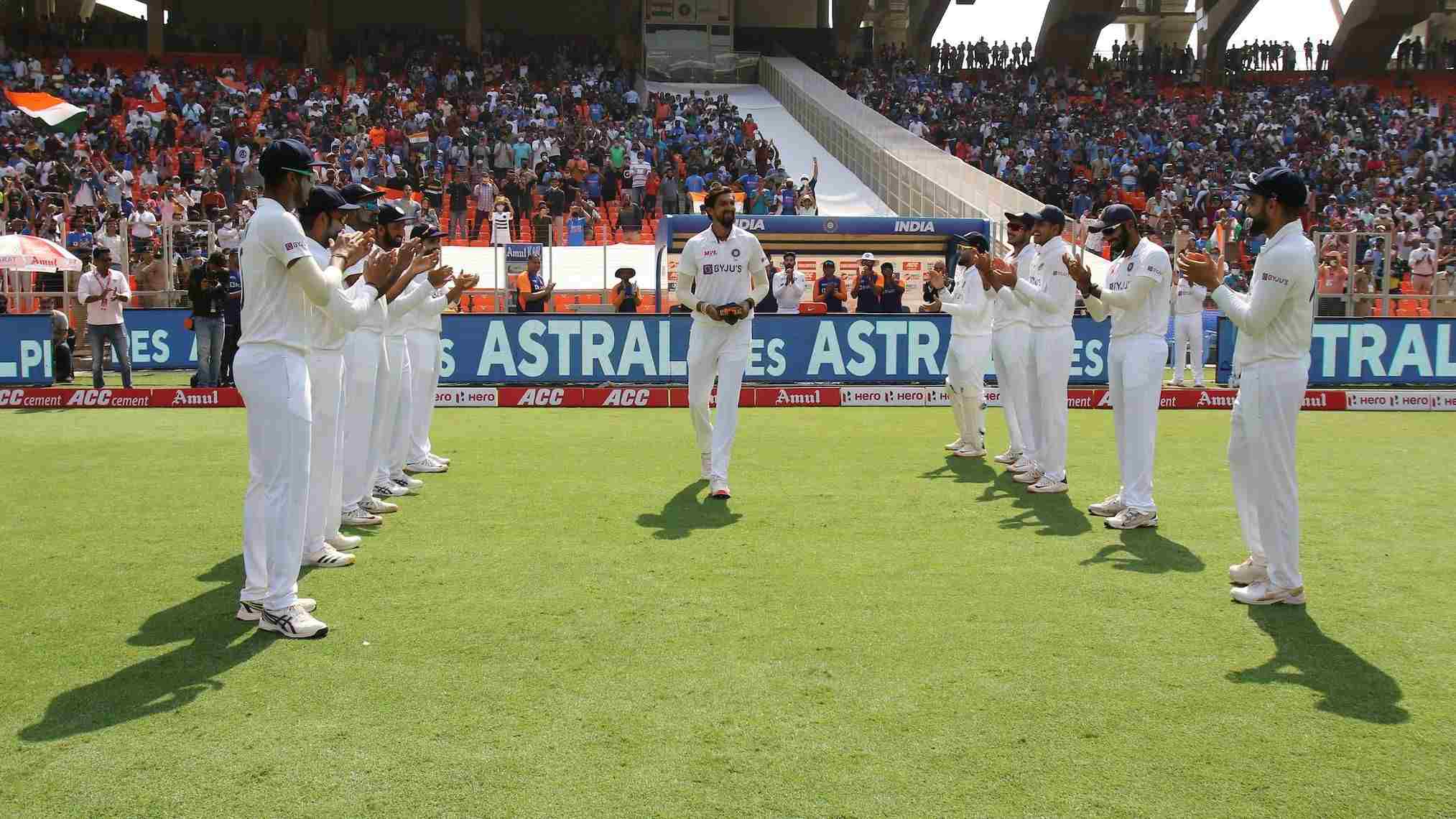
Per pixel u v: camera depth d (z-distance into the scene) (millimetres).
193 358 17828
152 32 39375
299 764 3670
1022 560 6238
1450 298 16609
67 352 15234
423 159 28766
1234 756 3730
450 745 3809
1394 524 7148
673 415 13148
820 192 29219
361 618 5188
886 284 16797
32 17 43375
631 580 5797
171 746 3811
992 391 14562
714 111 33844
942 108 37875
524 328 14688
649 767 3645
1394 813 3365
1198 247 24094
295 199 5082
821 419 12805
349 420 6980
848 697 4219
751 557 6285
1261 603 5410
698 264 8164
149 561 6223
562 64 38469
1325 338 14930
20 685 4363
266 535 5090
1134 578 5867
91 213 22391
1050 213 8094
